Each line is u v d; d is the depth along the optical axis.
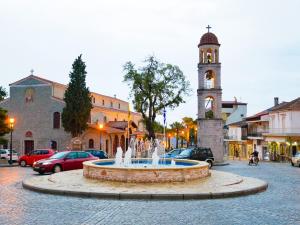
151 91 49.53
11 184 19.17
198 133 46.28
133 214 11.45
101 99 62.94
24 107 52.25
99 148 53.22
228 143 80.94
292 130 51.22
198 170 19.11
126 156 24.28
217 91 46.19
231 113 83.06
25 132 52.00
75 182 17.81
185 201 13.98
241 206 12.98
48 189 15.72
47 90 51.53
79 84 48.12
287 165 41.72
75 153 27.28
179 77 50.38
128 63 50.06
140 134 69.00
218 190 15.43
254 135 65.44
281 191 17.28
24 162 35.31
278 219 10.84
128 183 17.33
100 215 11.27
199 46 47.22
